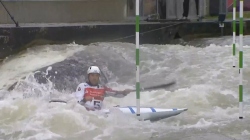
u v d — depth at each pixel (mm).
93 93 31875
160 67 51406
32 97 37031
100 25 64438
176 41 69688
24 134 26469
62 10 76625
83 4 77625
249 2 88875
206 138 24391
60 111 29453
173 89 40875
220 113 31859
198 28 72000
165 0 82250
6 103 31562
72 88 42719
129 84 45062
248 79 44188
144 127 27734
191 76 46438
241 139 24625
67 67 45750
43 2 75500
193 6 83812
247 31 75125
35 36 59562
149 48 62125
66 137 25891
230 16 88312
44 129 27188
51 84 42125
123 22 75438
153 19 78875
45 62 50750
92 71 31844
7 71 49406
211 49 60906
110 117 29203
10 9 73750
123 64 50750
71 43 62438
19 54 57281
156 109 30625
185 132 26281
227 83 42594
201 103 35000
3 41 57500
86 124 27891
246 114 31125
